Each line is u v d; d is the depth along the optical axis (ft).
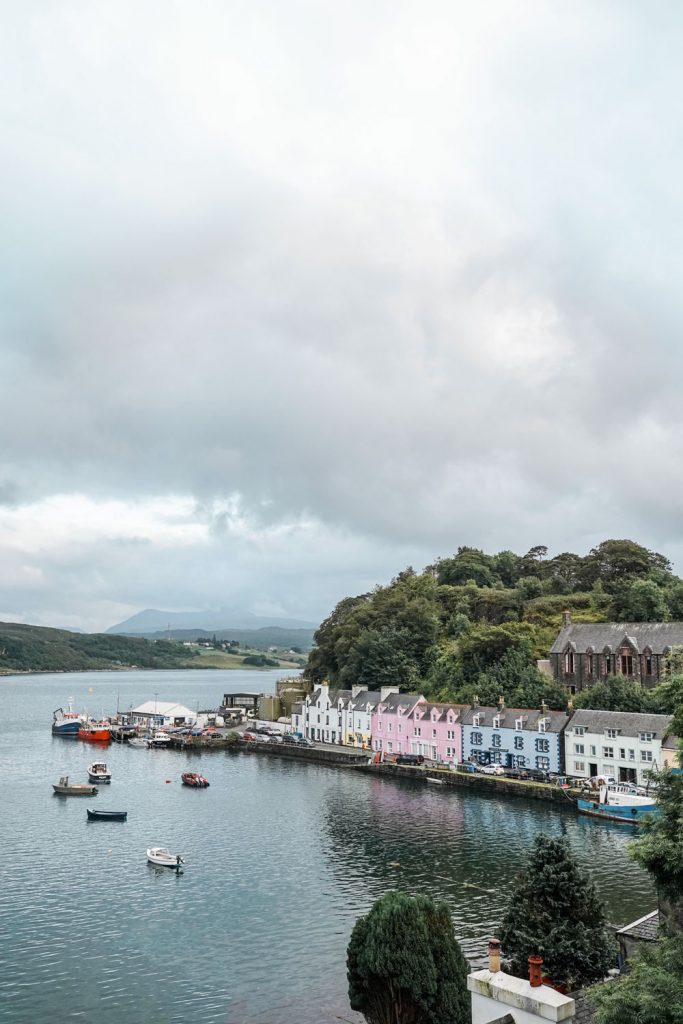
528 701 511.40
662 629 534.78
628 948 157.07
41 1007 188.75
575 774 445.37
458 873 283.38
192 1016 184.96
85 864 301.02
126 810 396.37
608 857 297.12
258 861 303.68
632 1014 87.45
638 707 460.55
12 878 283.79
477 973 104.78
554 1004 94.68
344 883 275.39
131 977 204.44
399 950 135.23
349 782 478.18
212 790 452.35
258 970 208.64
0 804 413.59
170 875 287.28
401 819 371.35
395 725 570.87
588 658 561.43
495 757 490.49
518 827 351.05
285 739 634.02
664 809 117.60
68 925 238.48
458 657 591.78
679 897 109.29
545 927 165.89
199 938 228.43
